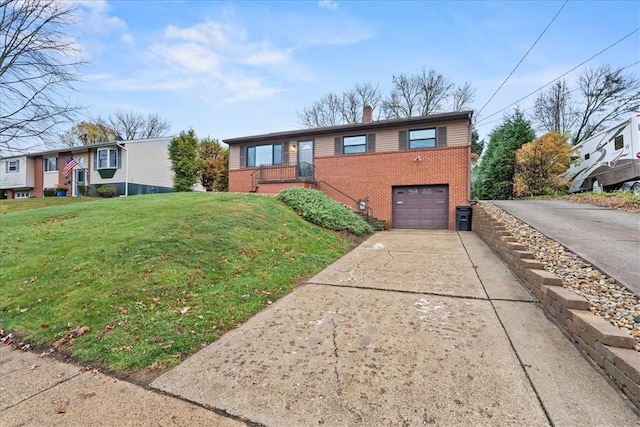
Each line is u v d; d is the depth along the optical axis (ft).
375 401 7.44
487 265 19.60
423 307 13.24
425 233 36.01
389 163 45.09
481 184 71.26
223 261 18.04
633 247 16.28
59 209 30.91
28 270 16.11
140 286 14.15
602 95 79.51
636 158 37.29
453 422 6.72
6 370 9.20
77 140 109.70
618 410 6.90
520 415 6.84
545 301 12.51
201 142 85.20
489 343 10.00
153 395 7.89
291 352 9.84
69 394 7.99
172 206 29.50
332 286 16.48
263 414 7.11
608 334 8.26
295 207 34.63
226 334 11.19
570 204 33.58
